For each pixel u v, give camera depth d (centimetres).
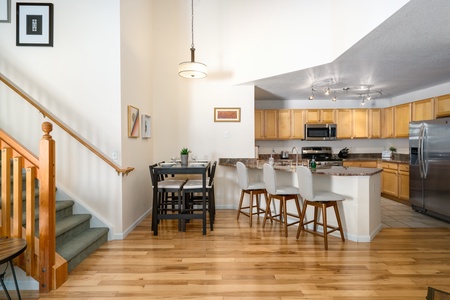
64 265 224
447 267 251
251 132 488
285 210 339
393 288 215
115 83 320
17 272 212
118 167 315
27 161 211
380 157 649
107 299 200
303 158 641
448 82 485
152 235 342
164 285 220
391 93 587
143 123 411
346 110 617
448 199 389
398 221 404
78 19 316
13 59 313
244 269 247
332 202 310
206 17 480
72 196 314
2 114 311
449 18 241
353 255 277
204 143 486
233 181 491
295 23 396
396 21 247
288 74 420
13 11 311
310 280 227
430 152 421
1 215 208
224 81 483
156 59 479
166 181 401
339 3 332
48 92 315
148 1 441
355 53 329
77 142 316
